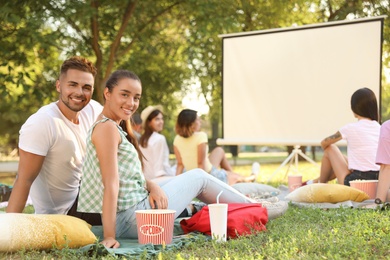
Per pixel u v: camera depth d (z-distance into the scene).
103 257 3.21
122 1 11.79
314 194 5.25
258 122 8.93
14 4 10.58
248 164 19.08
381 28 7.93
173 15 13.21
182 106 16.03
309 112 8.50
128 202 3.77
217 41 13.81
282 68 8.70
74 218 3.52
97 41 11.89
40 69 13.23
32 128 3.81
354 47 8.12
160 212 3.59
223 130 9.24
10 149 26.45
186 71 14.56
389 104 23.62
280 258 3.09
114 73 3.81
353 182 5.47
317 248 3.33
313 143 8.45
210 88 15.02
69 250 3.29
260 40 8.88
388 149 5.10
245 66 9.02
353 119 8.16
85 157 3.75
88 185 3.72
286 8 13.12
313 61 8.45
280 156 25.88
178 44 14.23
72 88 3.89
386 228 3.93
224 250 3.40
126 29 12.53
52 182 4.03
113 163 3.60
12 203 3.86
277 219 4.47
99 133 3.61
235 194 4.29
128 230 3.80
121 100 3.75
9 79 11.34
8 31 11.44
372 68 8.00
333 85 8.30
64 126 3.94
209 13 11.80
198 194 4.24
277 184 8.21
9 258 3.20
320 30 8.38
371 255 3.20
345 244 3.38
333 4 12.87
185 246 3.56
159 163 7.55
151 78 13.91
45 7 10.66
